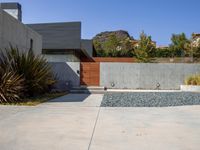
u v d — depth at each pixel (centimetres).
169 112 938
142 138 570
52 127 661
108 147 503
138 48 3838
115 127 673
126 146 511
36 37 2011
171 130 650
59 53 3042
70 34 3031
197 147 511
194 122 756
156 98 1405
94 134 597
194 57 4322
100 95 1622
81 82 2186
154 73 2219
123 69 2206
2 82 1159
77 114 864
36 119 766
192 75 2192
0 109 963
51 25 3056
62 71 2158
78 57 3466
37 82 1399
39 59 1518
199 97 1477
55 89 2003
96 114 870
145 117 827
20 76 1236
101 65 2197
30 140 542
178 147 509
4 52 1354
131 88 2203
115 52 4756
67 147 498
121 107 1055
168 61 3962
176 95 1598
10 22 1443
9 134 588
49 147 496
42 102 1207
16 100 1186
